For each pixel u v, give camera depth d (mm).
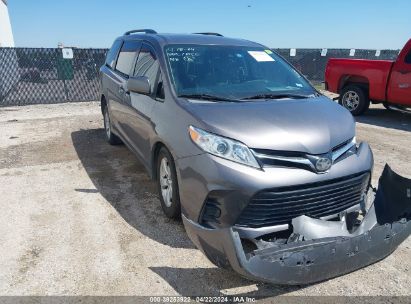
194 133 3012
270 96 3684
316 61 16672
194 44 4215
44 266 3021
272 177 2705
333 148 2988
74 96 12000
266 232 2791
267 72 4191
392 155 6258
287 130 2928
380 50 17500
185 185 3020
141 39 4805
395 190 3303
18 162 5629
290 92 3898
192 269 3010
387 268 3088
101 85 6344
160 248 3291
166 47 4066
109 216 3873
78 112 10000
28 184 4746
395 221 2988
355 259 2705
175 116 3324
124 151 6184
